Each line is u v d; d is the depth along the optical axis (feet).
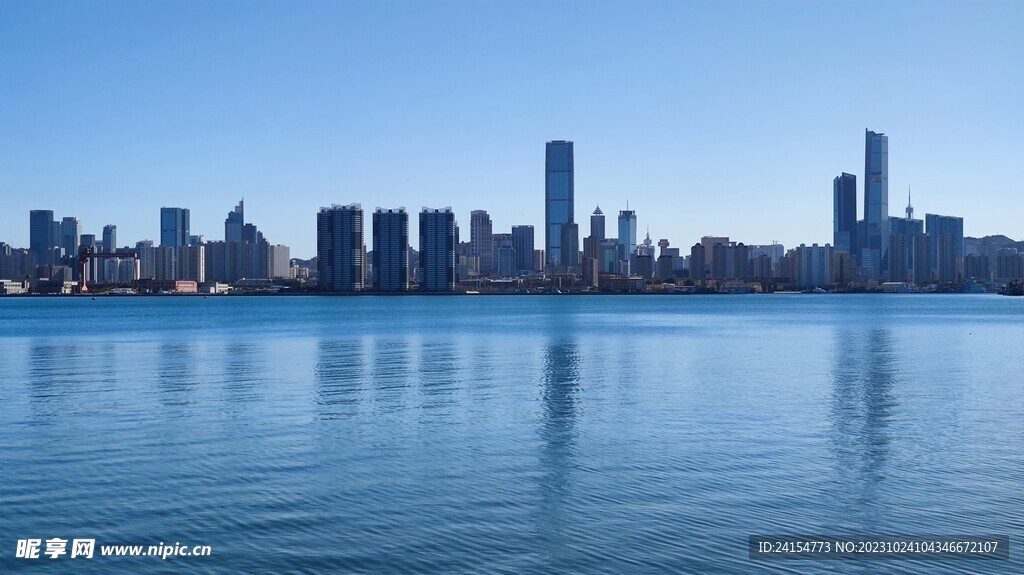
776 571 67.05
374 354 272.10
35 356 267.59
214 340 353.51
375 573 67.05
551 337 371.15
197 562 69.67
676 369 215.72
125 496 87.30
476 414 138.51
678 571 67.05
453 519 79.10
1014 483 90.48
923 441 112.98
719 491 87.76
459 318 629.10
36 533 76.43
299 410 143.84
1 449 110.32
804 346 304.71
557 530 75.92
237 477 94.68
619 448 109.09
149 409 145.59
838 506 82.43
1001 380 186.29
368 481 92.53
